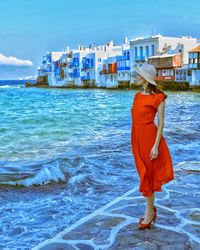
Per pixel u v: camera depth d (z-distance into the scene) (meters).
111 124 20.52
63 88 108.50
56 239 4.57
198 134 15.20
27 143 14.19
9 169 9.50
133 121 4.60
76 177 8.36
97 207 6.41
